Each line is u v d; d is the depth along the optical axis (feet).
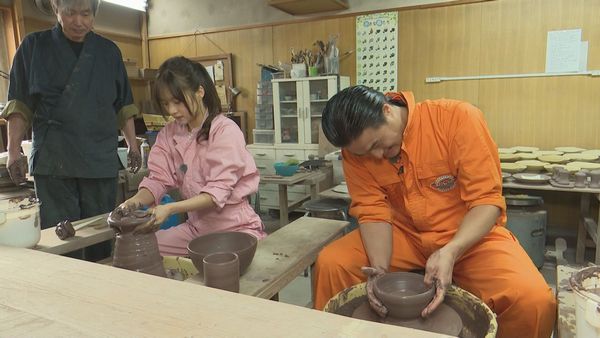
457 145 4.60
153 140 13.52
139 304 2.28
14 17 13.06
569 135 12.48
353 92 4.21
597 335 2.27
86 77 6.62
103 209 7.09
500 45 12.85
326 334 1.92
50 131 6.60
